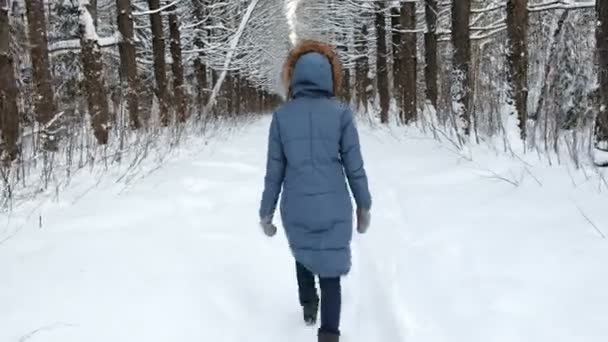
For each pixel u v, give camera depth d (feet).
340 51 115.03
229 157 39.73
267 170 11.43
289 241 11.32
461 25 42.73
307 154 11.01
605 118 24.23
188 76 88.43
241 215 21.40
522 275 13.11
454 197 22.07
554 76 45.75
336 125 11.06
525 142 32.27
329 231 10.96
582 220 16.52
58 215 20.53
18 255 15.81
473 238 16.38
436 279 13.97
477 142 35.12
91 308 12.25
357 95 108.06
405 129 58.13
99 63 39.70
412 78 66.64
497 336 10.67
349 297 14.30
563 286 12.25
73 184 26.12
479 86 47.85
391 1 69.97
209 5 81.51
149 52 73.15
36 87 36.76
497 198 20.70
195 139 49.80
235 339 11.85
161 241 16.98
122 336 11.19
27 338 10.81
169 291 13.29
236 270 15.40
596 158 24.22
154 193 24.41
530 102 49.44
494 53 67.77
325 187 10.96
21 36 46.96
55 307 12.28
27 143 35.91
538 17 57.57
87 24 39.42
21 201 22.57
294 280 15.35
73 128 34.01
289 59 11.63
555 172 23.81
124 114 42.34
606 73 24.14
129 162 32.71
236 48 80.43
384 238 18.62
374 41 94.94
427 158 33.45
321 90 11.28
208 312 12.67
